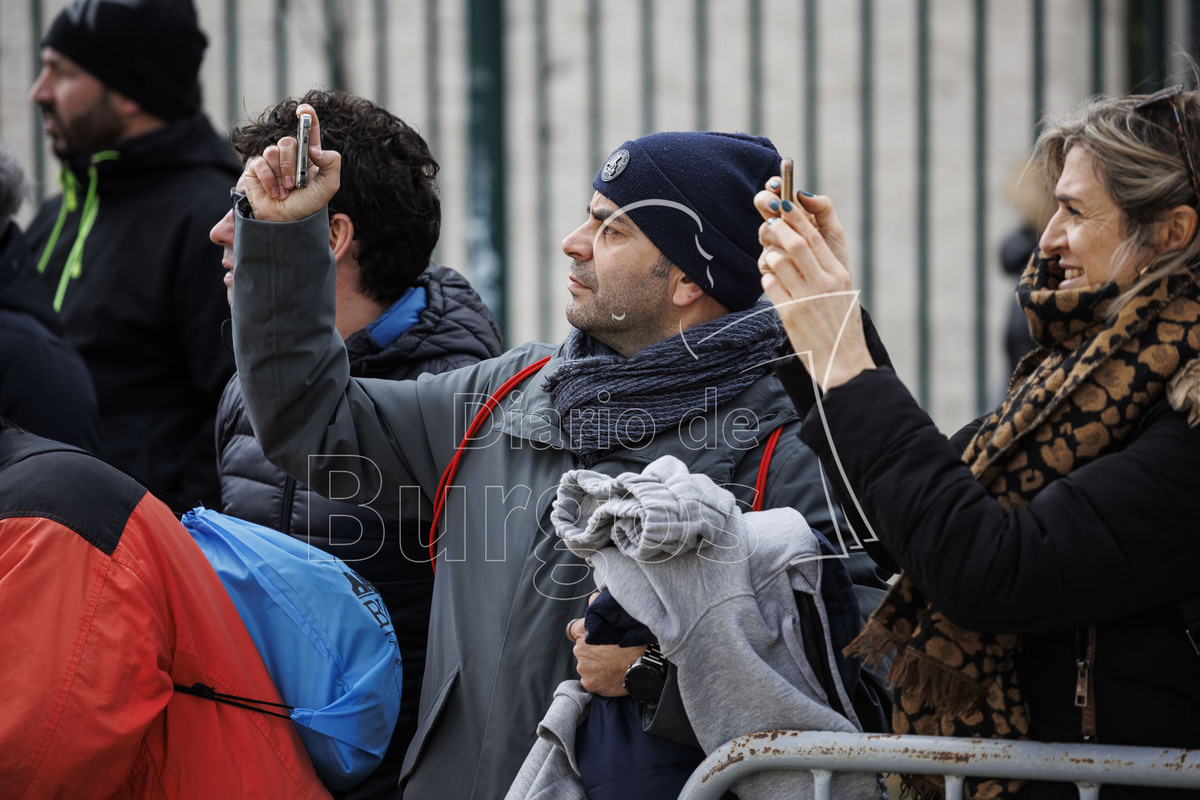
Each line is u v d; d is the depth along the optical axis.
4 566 6.31
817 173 18.88
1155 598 5.35
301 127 6.86
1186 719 5.52
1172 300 5.59
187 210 11.70
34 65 18.03
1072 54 19.59
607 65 19.66
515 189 19.81
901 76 19.72
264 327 6.99
